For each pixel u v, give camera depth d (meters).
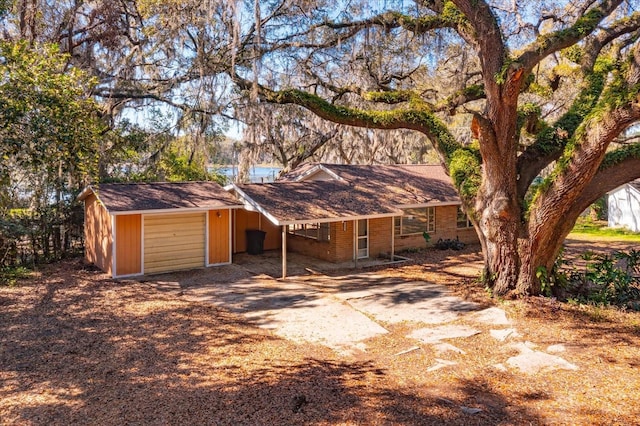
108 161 17.17
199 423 5.12
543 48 8.57
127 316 9.23
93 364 6.82
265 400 5.68
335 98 15.16
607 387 6.04
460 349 7.47
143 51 15.34
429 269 14.55
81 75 10.96
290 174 19.97
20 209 14.17
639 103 7.55
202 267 14.48
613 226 26.06
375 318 9.29
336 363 6.95
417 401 5.70
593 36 11.66
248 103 15.73
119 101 16.78
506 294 10.32
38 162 9.69
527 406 5.57
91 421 5.17
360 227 16.20
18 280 12.13
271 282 12.67
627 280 10.43
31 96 9.18
